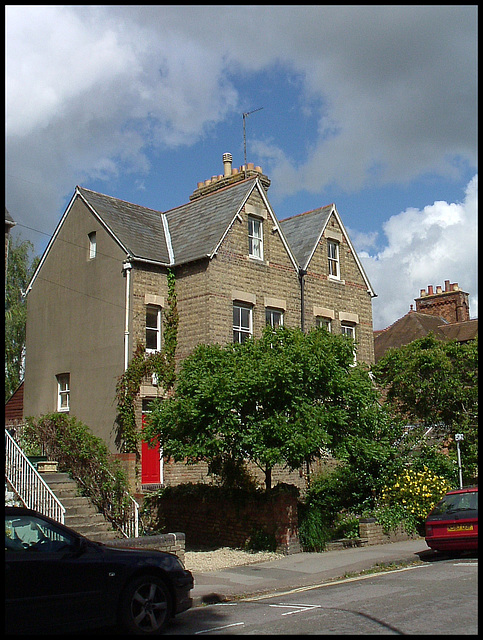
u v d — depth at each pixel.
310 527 16.05
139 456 19.30
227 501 16.92
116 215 22.44
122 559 8.57
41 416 19.50
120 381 19.88
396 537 17.56
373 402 17.73
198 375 16.06
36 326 23.95
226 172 26.45
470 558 14.34
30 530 8.23
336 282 25.09
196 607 10.75
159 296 21.08
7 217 15.70
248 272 21.78
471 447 21.19
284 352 15.97
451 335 36.81
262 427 15.34
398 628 8.23
